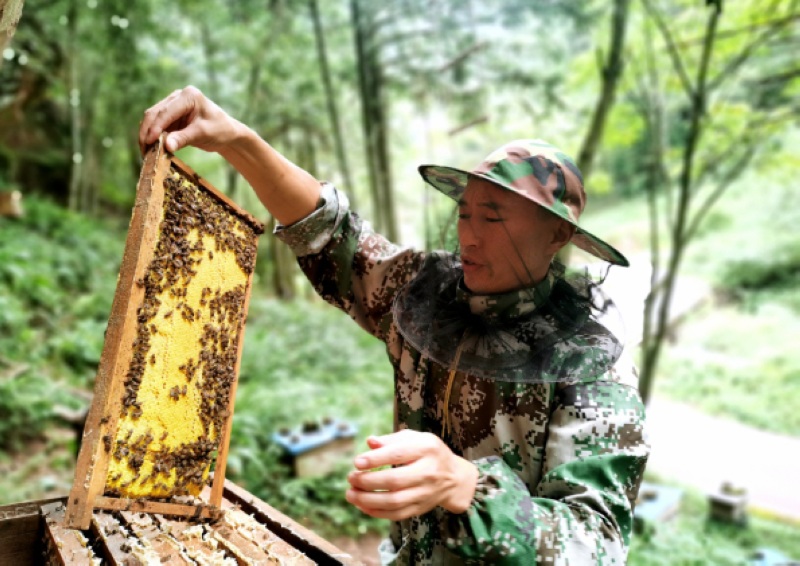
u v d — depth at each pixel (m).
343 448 4.45
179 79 11.88
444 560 1.06
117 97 12.34
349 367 7.36
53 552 1.22
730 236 17.77
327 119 13.13
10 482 3.87
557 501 0.91
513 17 7.82
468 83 8.80
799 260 15.98
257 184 1.32
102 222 12.18
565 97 8.43
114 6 9.88
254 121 11.71
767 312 14.58
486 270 1.06
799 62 6.47
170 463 1.24
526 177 1.02
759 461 8.20
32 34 9.88
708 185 19.17
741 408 10.42
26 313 6.27
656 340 5.82
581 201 1.09
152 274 1.11
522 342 1.04
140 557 1.05
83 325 6.52
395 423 1.26
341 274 1.38
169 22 11.30
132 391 1.09
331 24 12.16
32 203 9.95
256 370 6.50
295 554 1.17
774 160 7.44
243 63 11.72
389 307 1.35
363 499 0.79
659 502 5.33
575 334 1.04
